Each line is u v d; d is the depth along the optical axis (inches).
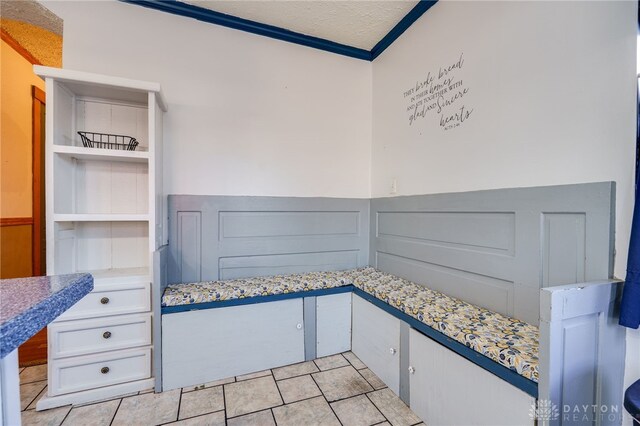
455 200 66.7
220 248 82.1
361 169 99.7
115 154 63.5
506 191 55.8
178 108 78.5
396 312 63.6
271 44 87.6
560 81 48.0
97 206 73.2
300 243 90.8
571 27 46.6
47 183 60.6
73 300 24.7
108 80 61.7
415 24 80.0
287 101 89.9
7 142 98.1
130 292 64.8
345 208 96.6
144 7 75.4
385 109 93.0
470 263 62.9
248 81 85.3
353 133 98.7
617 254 41.4
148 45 75.8
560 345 35.6
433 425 53.1
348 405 60.2
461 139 66.1
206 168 81.3
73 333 61.0
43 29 83.7
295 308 76.4
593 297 38.2
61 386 60.2
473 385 45.3
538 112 51.1
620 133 41.1
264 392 64.3
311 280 81.0
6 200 98.4
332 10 78.7
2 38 89.4
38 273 109.7
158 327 64.4
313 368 74.3
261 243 86.4
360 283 78.8
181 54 78.6
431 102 74.7
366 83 100.2
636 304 37.3
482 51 61.1
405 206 82.5
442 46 71.2
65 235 66.1
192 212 79.4
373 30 87.3
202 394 63.6
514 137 55.0
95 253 73.3
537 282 50.4
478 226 61.5
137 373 64.9
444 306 60.0
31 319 18.9
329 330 80.5
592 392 38.6
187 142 79.4
